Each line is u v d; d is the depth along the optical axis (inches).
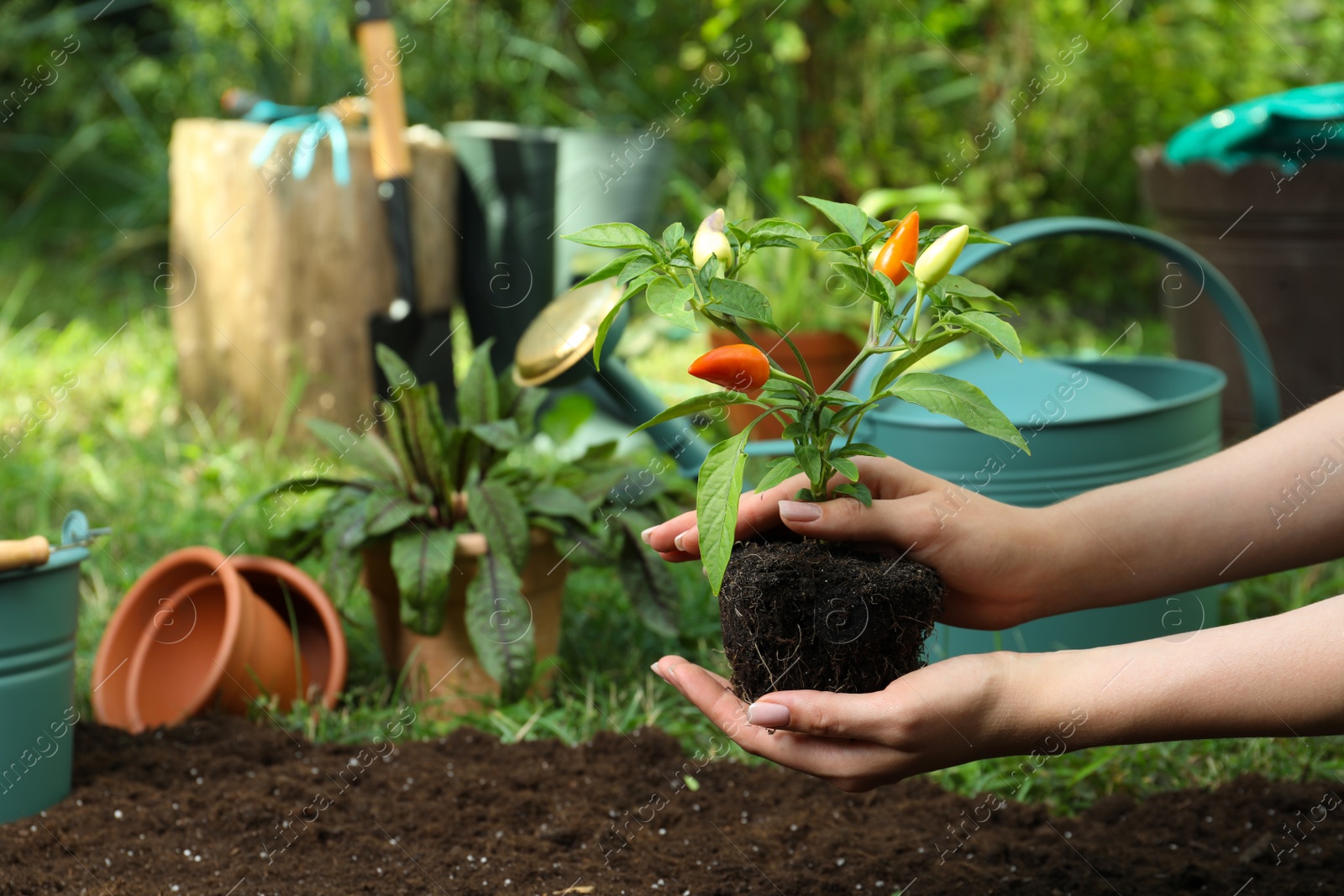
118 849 53.0
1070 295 185.6
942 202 143.7
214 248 120.0
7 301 159.9
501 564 68.8
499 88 185.6
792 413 42.3
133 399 130.2
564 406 98.3
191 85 188.7
